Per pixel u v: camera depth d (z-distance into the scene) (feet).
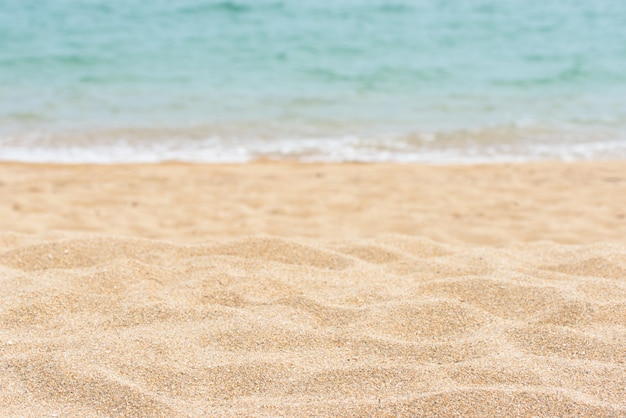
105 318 11.88
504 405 9.07
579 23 65.77
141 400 9.30
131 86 42.14
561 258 15.10
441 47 55.52
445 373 10.00
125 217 20.06
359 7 73.05
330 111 36.68
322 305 12.44
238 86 42.47
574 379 9.84
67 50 53.01
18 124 33.17
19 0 74.59
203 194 22.95
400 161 28.35
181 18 66.95
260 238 15.78
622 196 22.36
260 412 9.08
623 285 13.32
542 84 43.24
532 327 11.42
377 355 10.69
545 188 23.62
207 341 11.06
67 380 9.78
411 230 18.84
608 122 34.37
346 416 8.97
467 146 30.50
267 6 72.54
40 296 12.52
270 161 28.25
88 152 29.12
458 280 13.50
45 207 21.04
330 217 20.25
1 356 10.59
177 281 13.61
